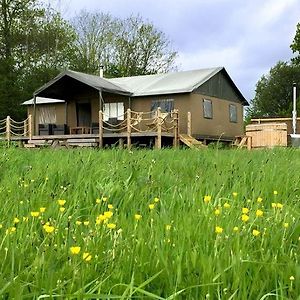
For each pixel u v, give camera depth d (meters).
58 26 41.16
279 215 2.57
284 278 1.63
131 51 45.69
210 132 25.36
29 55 39.62
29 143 22.00
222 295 1.50
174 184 3.83
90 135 20.78
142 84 25.78
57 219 2.51
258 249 2.00
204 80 24.39
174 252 1.81
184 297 1.55
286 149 9.77
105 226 2.18
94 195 3.26
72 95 26.64
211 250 1.87
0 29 38.72
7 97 36.31
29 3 39.53
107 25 45.22
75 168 4.45
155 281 1.65
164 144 21.50
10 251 1.81
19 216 2.58
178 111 21.84
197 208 2.71
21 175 4.17
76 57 43.06
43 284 1.53
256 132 18.39
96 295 1.38
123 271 1.67
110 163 5.18
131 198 3.15
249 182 3.99
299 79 62.69
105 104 25.59
